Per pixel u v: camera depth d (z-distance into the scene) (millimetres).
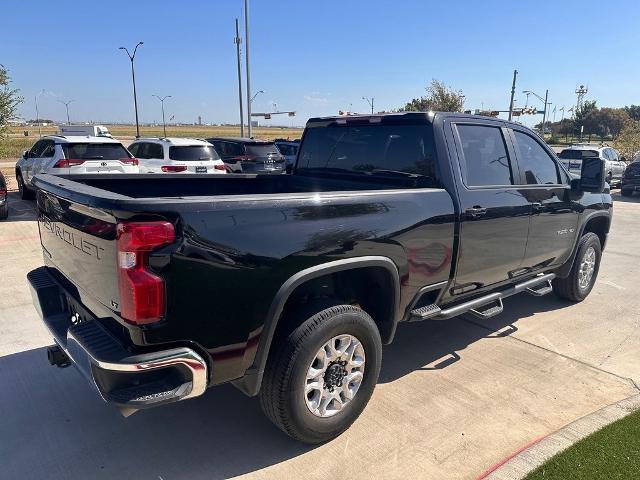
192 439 3154
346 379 3117
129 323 2326
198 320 2459
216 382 2639
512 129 4469
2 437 3129
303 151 4836
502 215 4102
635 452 2986
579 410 3512
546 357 4387
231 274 2512
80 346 2484
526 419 3395
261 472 2859
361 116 4246
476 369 4145
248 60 27906
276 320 2719
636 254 8477
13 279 6320
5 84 19781
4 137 20281
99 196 2418
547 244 4832
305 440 3027
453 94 43656
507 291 4523
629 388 3832
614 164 19531
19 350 4309
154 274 2303
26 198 13984
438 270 3641
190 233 2369
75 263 2869
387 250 3213
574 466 2859
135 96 37594
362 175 4273
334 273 3236
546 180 4820
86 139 12016
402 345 4633
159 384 2451
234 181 4664
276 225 2664
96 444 3088
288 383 2807
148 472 2852
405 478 2811
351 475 2834
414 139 3871
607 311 5586
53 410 3430
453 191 3705
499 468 2867
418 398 3662
